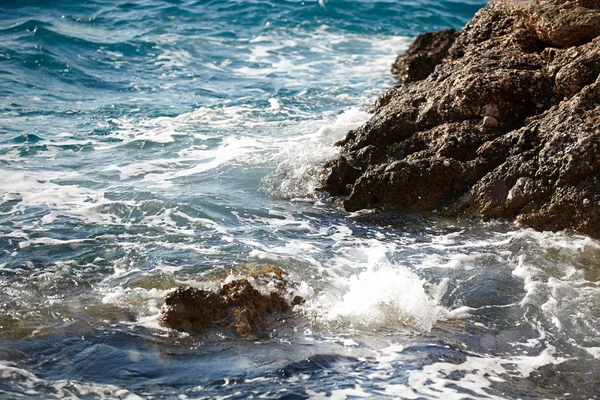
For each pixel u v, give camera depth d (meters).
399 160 10.16
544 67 10.49
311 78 16.09
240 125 13.07
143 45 17.91
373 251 8.73
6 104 13.73
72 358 6.41
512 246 8.80
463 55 12.42
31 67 15.84
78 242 8.70
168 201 9.95
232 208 9.88
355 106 14.12
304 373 6.34
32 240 8.69
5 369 6.17
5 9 19.97
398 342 6.91
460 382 6.31
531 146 9.52
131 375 6.21
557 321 7.28
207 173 11.03
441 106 10.38
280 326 7.11
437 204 9.84
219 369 6.36
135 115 13.55
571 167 8.93
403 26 20.73
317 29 20.08
